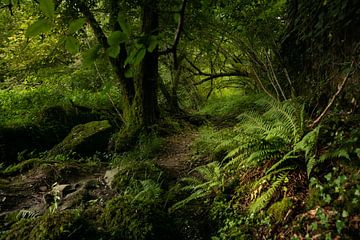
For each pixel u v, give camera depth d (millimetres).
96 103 11070
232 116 9766
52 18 1354
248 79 12086
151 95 9344
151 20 7297
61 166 6898
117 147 8391
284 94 7027
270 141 4668
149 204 4543
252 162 4668
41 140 8789
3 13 10773
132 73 1828
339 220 3168
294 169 4289
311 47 6141
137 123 9109
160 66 14117
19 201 5680
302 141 4121
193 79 14547
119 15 1594
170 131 9258
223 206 4512
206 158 6594
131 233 4168
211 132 7613
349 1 5035
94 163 7477
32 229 4195
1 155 7867
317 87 5672
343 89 4914
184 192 5316
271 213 3906
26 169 7027
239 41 9195
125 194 5273
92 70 11844
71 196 5574
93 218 4586
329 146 4230
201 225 4465
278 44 7719
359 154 3654
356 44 4871
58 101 11062
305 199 3805
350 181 3559
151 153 7738
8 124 8625
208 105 12492
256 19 8242
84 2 7027
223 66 12711
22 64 11617
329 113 5008
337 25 5297
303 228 3457
